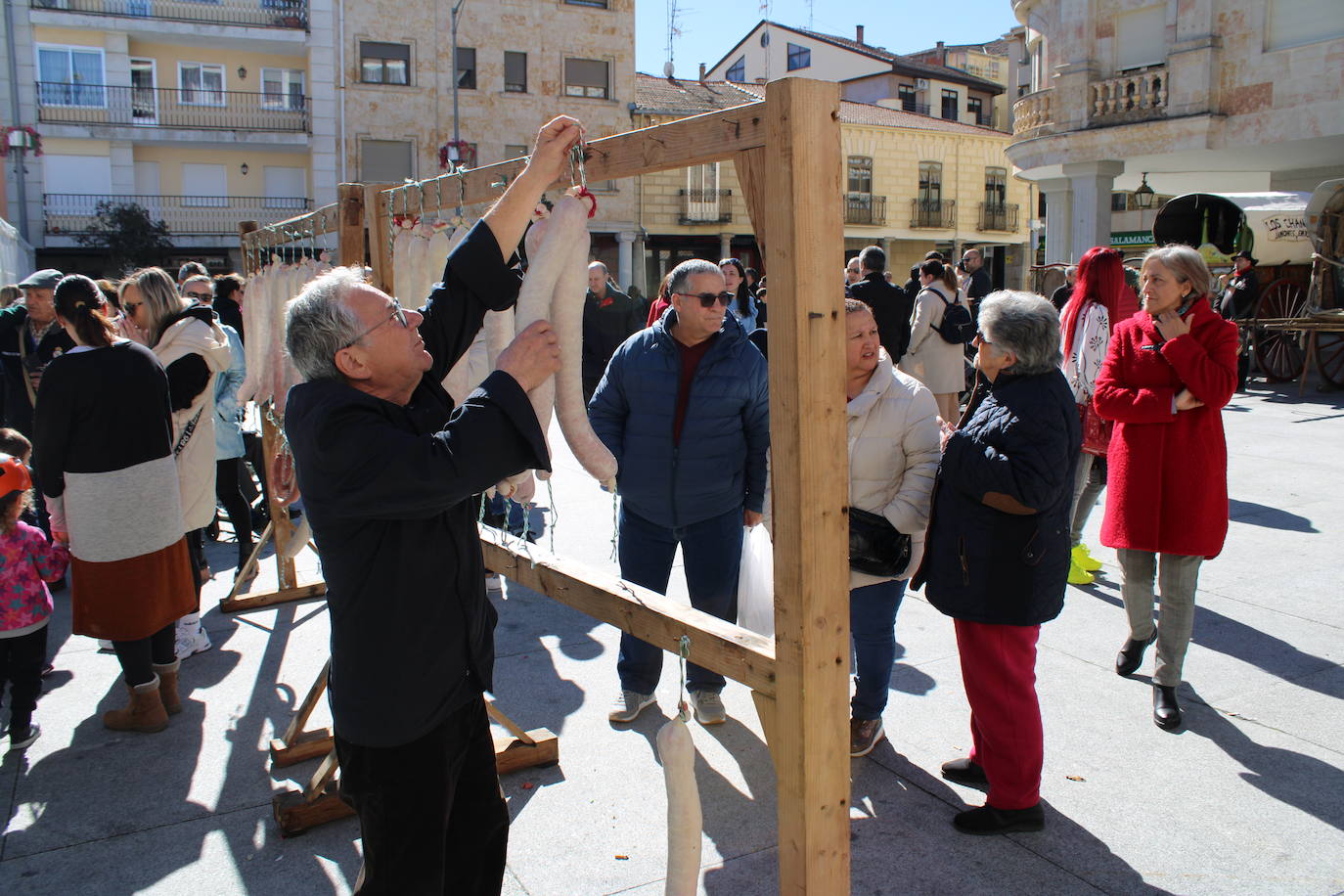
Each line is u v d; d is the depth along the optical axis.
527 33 27.84
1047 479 2.66
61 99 25.41
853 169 31.48
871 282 7.70
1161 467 3.48
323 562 1.93
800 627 1.81
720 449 3.51
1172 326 3.42
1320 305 12.39
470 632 1.98
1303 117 14.09
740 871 2.74
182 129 25.89
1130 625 3.90
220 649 4.52
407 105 27.23
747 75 42.31
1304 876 2.63
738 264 8.91
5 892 2.65
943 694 3.88
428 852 1.95
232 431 5.63
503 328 2.51
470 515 2.06
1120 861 2.73
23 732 3.52
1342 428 9.58
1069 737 3.46
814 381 1.77
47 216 25.22
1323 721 3.53
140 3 25.92
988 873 2.69
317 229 4.08
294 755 3.38
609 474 2.13
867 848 2.83
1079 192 16.77
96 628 3.48
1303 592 4.91
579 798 3.15
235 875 2.75
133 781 3.29
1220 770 3.21
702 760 3.41
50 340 5.86
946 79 38.22
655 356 3.52
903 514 3.04
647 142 2.04
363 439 1.72
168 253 26.06
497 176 2.66
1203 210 13.83
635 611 2.26
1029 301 2.78
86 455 3.40
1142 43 15.80
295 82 27.45
